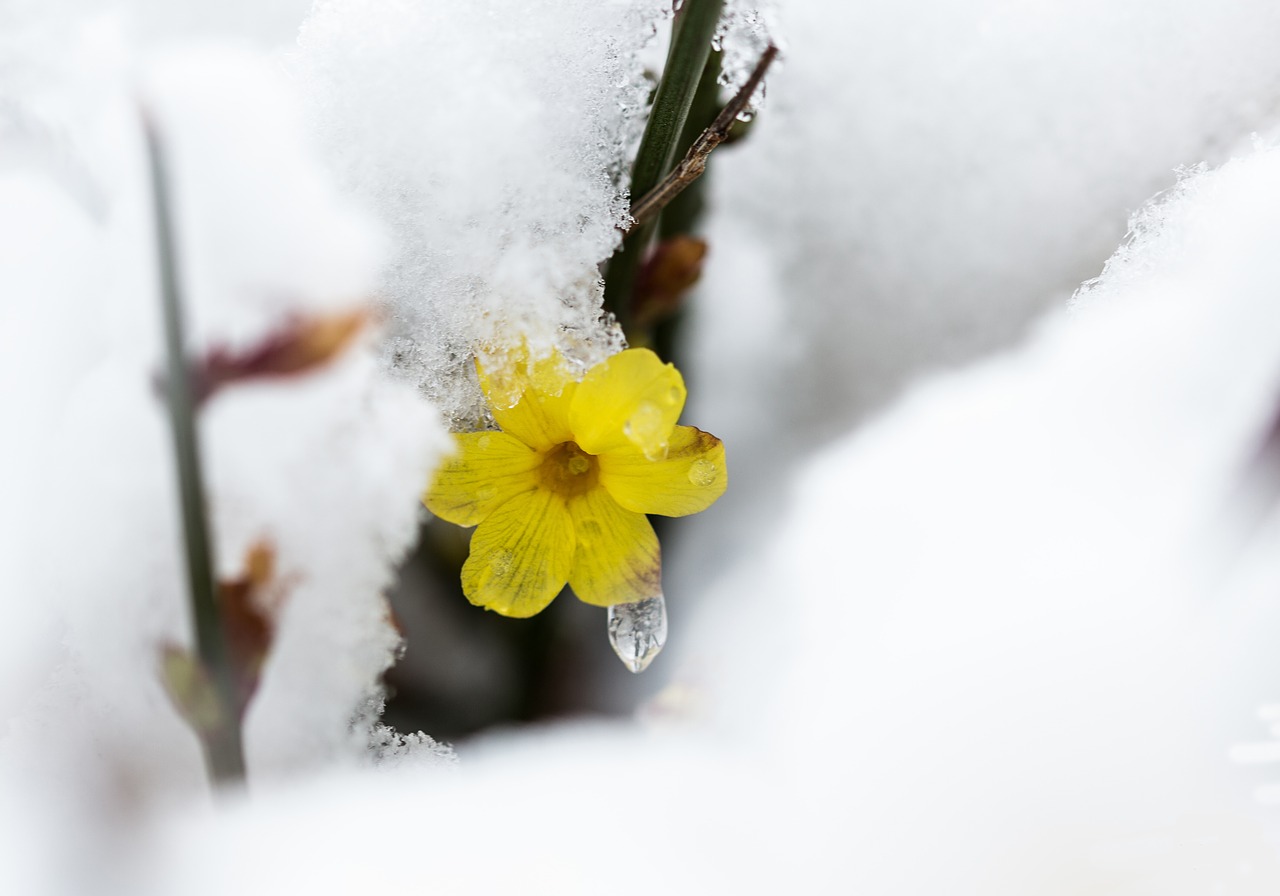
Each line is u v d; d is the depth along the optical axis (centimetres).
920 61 28
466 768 27
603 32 26
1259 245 28
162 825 26
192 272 26
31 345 26
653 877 27
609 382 26
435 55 26
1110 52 28
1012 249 28
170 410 25
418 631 28
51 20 26
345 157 26
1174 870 27
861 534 29
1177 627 28
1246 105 27
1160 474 29
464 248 26
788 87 28
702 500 27
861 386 29
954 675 28
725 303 29
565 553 27
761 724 28
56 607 26
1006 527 29
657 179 26
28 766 26
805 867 27
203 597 25
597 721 28
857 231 29
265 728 26
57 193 26
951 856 27
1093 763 28
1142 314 28
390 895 26
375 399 26
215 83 26
